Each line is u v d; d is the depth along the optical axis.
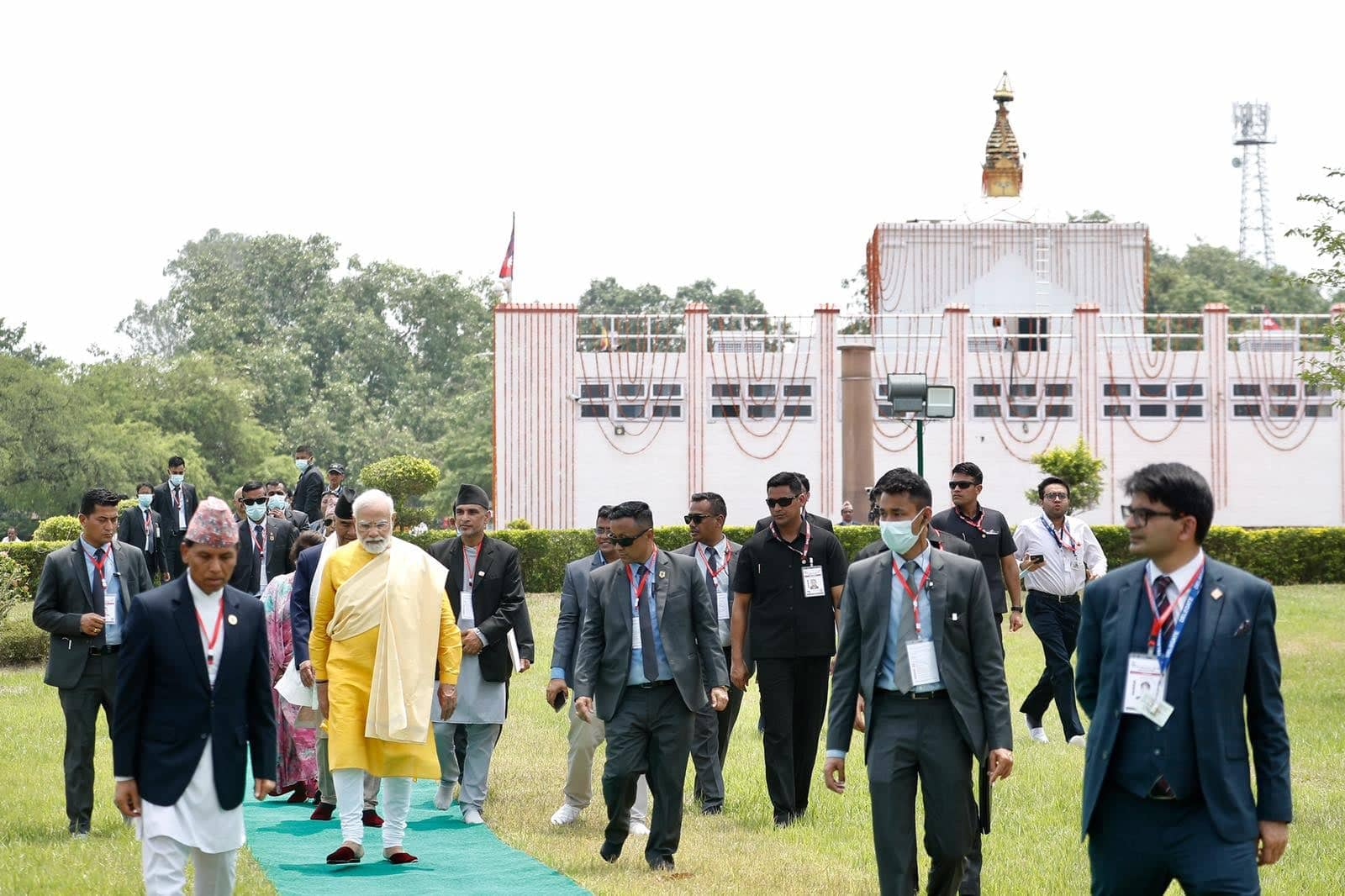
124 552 11.12
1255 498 42.97
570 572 11.41
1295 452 43.06
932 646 7.74
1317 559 32.66
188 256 100.50
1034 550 14.60
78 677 10.78
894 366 42.94
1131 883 6.00
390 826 9.89
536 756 14.77
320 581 10.37
